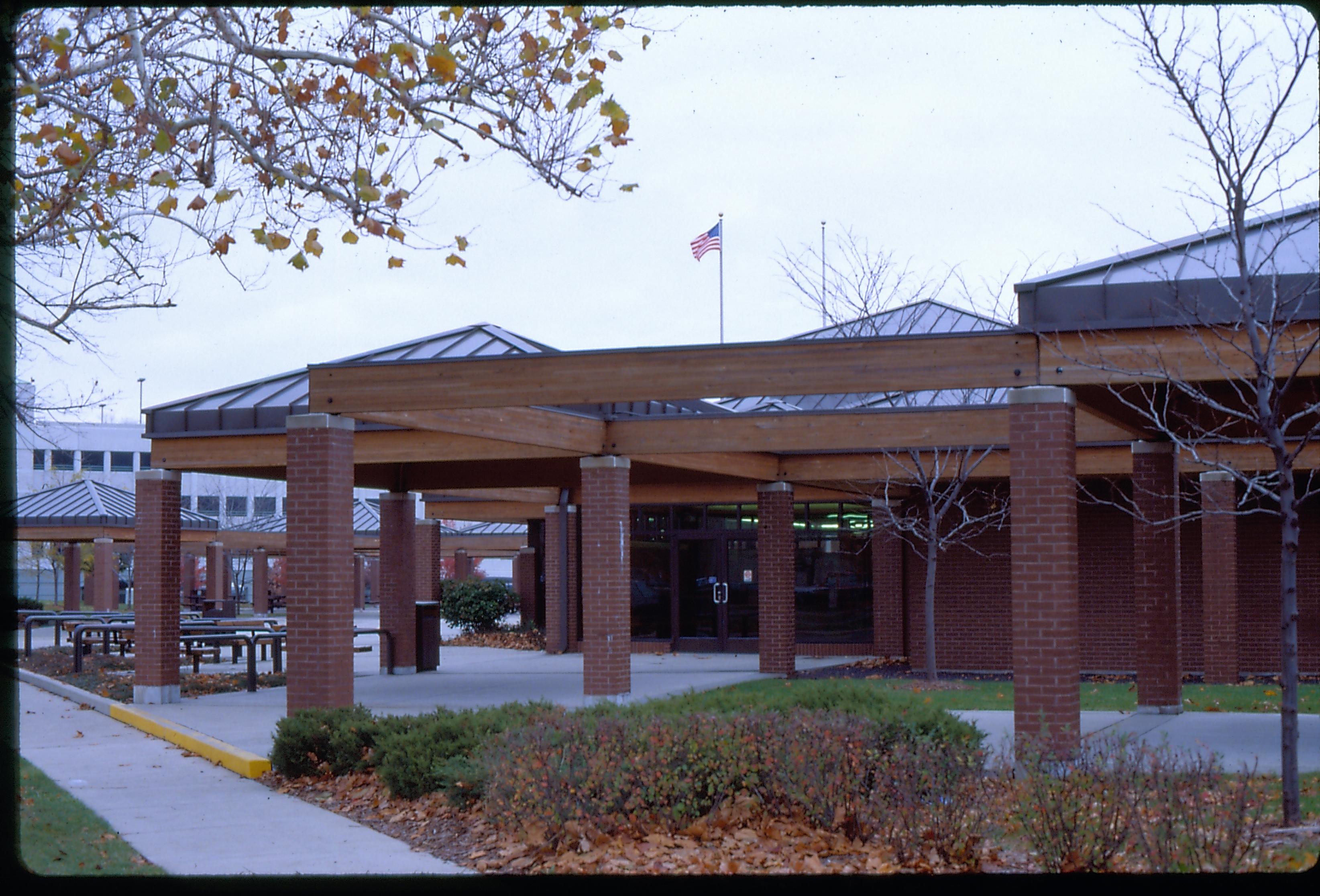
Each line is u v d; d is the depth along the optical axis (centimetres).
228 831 895
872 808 775
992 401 2064
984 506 2322
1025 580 1101
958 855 720
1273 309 906
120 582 6800
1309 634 2109
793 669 2147
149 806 1009
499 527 4497
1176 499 1484
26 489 6350
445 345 1781
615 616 1636
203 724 1508
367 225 955
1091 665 2228
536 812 797
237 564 6500
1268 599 2144
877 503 2431
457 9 906
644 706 1030
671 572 2798
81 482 3694
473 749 964
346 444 1384
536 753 849
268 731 1435
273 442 1773
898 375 1205
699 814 837
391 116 956
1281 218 1122
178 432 1812
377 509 4738
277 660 2227
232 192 930
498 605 3456
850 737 832
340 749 1090
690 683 1964
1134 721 1407
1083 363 1074
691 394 1301
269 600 5216
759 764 839
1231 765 1055
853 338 1234
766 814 829
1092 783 696
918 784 746
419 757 980
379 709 1677
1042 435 1116
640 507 2833
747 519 2750
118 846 834
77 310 1121
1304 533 2123
